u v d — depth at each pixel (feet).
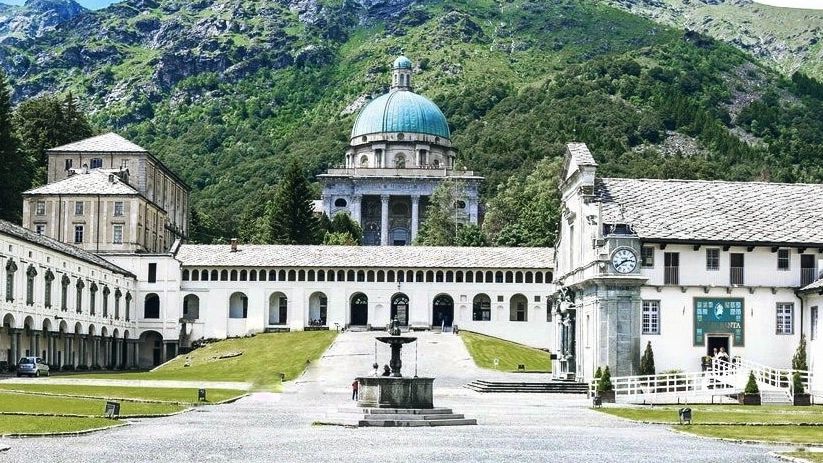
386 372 199.21
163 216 627.87
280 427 177.68
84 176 568.00
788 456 136.26
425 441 154.92
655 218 295.07
